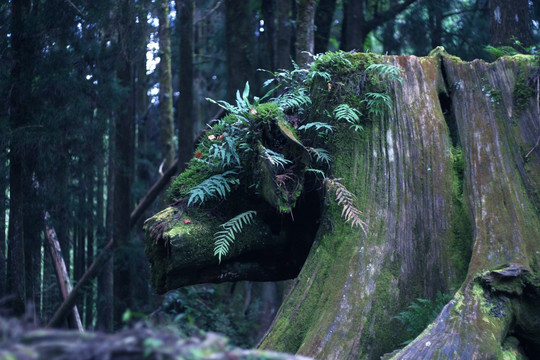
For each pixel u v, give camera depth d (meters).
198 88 17.84
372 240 3.75
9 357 0.79
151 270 4.23
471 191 3.81
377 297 3.56
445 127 4.10
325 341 3.40
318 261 3.79
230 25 8.57
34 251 10.61
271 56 10.55
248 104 4.06
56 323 10.76
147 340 0.89
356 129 4.02
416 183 3.92
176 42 13.55
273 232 4.27
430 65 4.30
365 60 4.24
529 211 3.63
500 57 4.23
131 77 11.99
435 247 3.74
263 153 3.78
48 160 8.88
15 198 8.13
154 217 4.10
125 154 11.38
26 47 8.23
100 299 12.90
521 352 3.28
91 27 8.90
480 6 12.27
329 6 10.19
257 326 10.85
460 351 2.87
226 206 4.16
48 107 8.48
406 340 3.45
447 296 3.45
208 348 0.94
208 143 4.43
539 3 8.99
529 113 3.97
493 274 3.21
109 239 13.48
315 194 4.25
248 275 4.41
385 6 12.92
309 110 4.36
